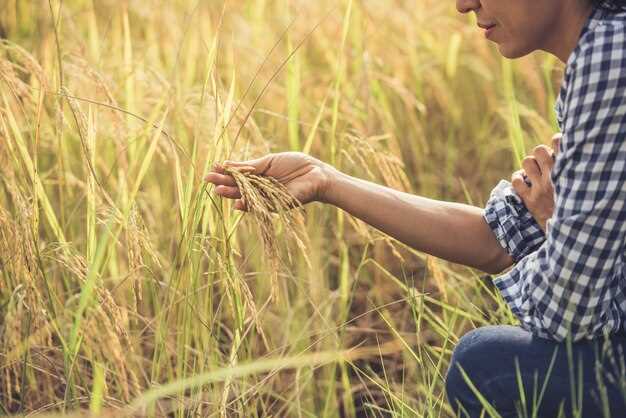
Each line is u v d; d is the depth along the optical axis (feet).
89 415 7.60
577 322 6.44
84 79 10.29
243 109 10.05
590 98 6.25
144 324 9.98
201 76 13.50
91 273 7.64
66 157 10.38
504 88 13.58
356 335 10.75
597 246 6.26
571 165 6.33
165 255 10.89
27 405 9.13
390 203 7.57
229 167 7.50
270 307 10.41
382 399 10.22
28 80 11.48
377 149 10.91
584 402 6.62
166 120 10.92
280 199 7.27
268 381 9.45
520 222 7.41
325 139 12.38
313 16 14.34
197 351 8.22
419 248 7.61
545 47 6.82
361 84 12.71
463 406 7.01
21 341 8.83
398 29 14.65
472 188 12.95
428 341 10.63
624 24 6.30
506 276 6.90
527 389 6.71
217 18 14.01
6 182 8.70
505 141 13.12
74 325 7.68
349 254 11.55
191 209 8.53
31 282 8.03
